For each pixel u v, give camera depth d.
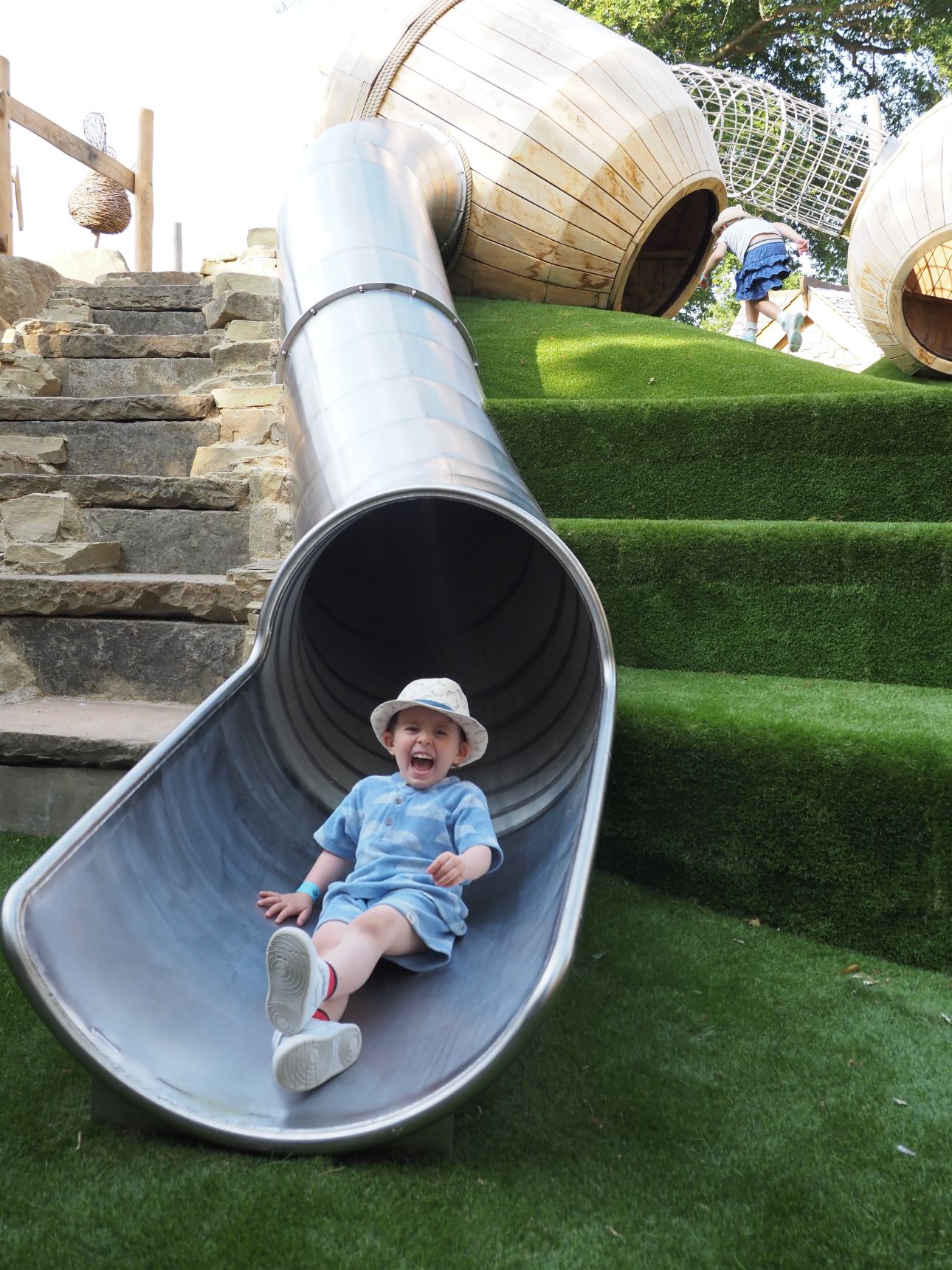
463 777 3.48
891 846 2.68
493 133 6.97
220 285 6.16
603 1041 2.20
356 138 6.00
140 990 1.88
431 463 3.34
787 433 4.47
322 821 3.07
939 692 3.40
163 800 2.30
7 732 3.32
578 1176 1.73
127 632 4.02
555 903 2.05
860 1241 1.58
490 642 4.00
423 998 2.14
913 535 3.55
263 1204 1.59
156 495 4.73
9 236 6.89
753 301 9.05
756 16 21.75
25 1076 1.98
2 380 5.76
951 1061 2.15
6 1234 1.51
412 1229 1.56
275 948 1.83
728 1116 1.93
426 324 4.39
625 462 4.68
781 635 3.73
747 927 2.84
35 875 1.79
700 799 2.94
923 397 4.28
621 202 7.15
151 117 9.08
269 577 3.95
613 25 20.62
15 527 4.65
